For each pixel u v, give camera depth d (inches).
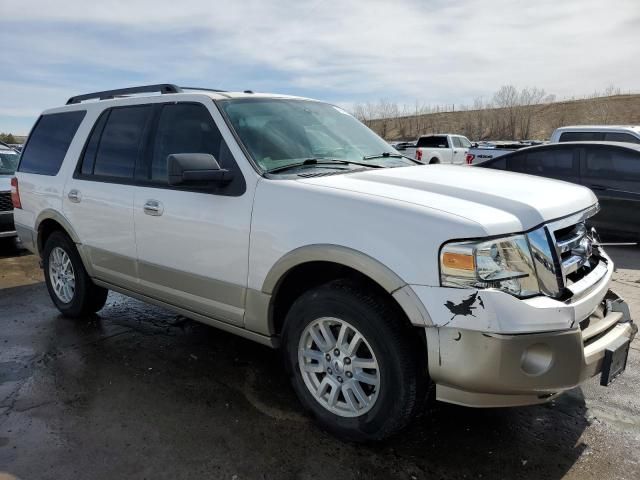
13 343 170.1
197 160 119.1
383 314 101.0
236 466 105.0
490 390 92.7
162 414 124.6
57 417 124.0
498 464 105.3
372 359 105.8
